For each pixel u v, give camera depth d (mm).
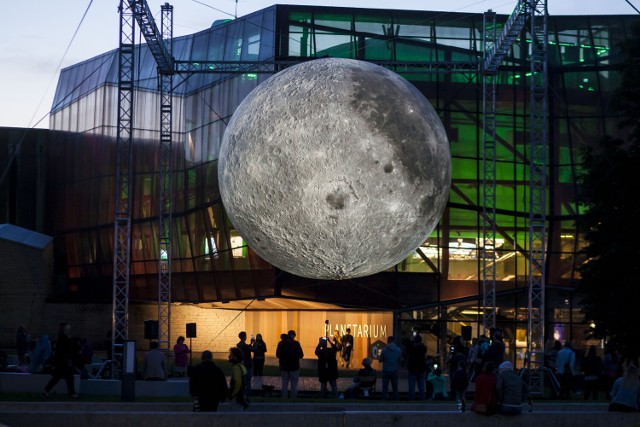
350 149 12977
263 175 13141
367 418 17359
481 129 51219
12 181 71938
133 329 62969
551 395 33469
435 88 50969
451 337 50562
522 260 51188
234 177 13430
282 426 17078
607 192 37531
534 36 38469
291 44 50156
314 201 13039
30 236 65312
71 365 25703
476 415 17688
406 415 17453
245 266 51594
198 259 55531
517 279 51062
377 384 37188
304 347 54406
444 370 50156
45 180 72500
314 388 33438
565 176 51688
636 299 35906
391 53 50875
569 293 51281
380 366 50375
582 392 35188
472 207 50812
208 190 54156
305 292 49781
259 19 51500
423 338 50625
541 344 37094
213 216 53969
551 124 51906
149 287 60719
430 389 29281
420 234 13906
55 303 62688
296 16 50469
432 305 50281
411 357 27438
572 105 52062
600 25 52500
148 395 27438
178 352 35812
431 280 50438
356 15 50906
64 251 69250
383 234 13359
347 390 28875
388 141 13133
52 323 62562
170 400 25719
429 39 51188
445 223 50688
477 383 17828
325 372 27875
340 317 53250
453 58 51188
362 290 50000
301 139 13000
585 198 38781
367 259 13461
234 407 19938
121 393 26469
